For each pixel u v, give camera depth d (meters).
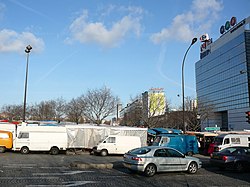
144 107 56.44
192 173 15.34
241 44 85.38
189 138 28.05
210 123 98.88
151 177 13.72
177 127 57.84
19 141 25.80
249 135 25.70
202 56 114.81
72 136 28.69
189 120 55.28
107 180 12.44
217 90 99.69
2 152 25.80
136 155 14.14
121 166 17.25
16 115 62.91
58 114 60.84
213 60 103.44
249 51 83.56
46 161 19.56
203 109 65.56
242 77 84.31
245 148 17.16
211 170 17.22
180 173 15.39
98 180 12.37
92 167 16.69
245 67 83.12
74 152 27.86
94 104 51.44
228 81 92.38
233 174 15.57
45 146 26.09
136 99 59.00
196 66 120.00
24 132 26.03
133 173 14.88
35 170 14.83
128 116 62.91
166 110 59.44
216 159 16.91
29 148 25.86
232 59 90.31
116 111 54.03
